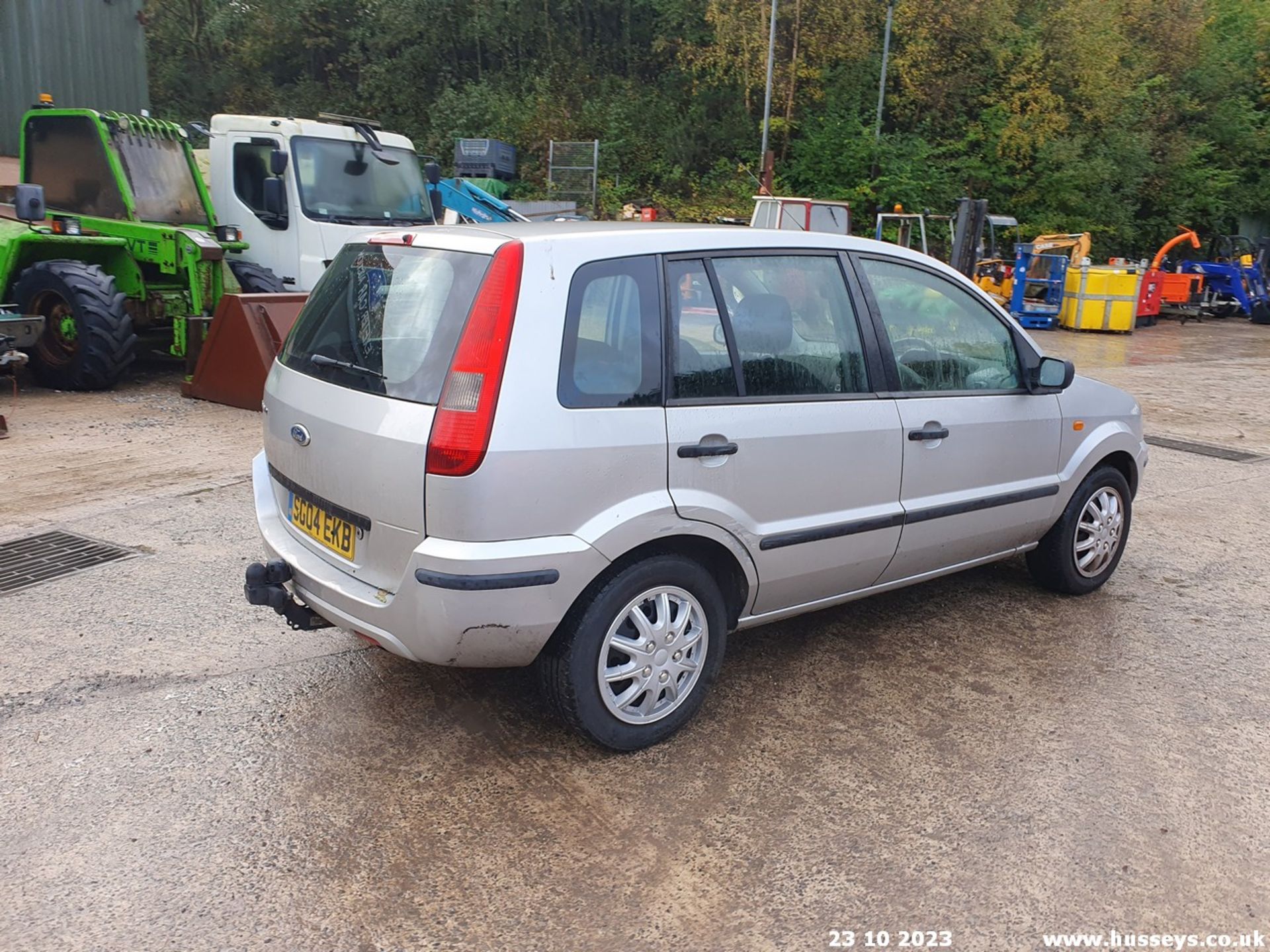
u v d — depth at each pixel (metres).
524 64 30.23
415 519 3.01
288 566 3.50
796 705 3.88
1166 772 3.46
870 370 3.89
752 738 3.62
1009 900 2.79
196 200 10.12
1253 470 8.02
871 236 25.27
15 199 9.23
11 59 11.07
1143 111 28.14
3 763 3.32
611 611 3.26
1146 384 12.78
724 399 3.44
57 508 5.89
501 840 2.99
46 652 4.11
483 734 3.58
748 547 3.53
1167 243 24.42
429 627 3.03
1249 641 4.59
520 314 3.03
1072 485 4.77
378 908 2.69
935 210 25.52
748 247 3.63
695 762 3.45
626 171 27.00
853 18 25.28
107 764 3.33
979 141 27.27
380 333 3.31
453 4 29.69
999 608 4.91
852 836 3.06
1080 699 3.98
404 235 3.51
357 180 10.55
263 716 3.67
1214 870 2.94
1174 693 4.05
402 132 29.77
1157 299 21.67
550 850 2.95
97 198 9.70
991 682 4.11
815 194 25.67
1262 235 32.47
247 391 8.71
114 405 8.79
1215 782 3.40
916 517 4.04
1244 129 29.53
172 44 31.20
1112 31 27.06
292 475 3.59
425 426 2.98
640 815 3.13
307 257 10.15
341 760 3.39
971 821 3.14
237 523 5.73
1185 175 28.58
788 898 2.77
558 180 25.41
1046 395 4.59
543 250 3.13
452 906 2.71
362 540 3.22
